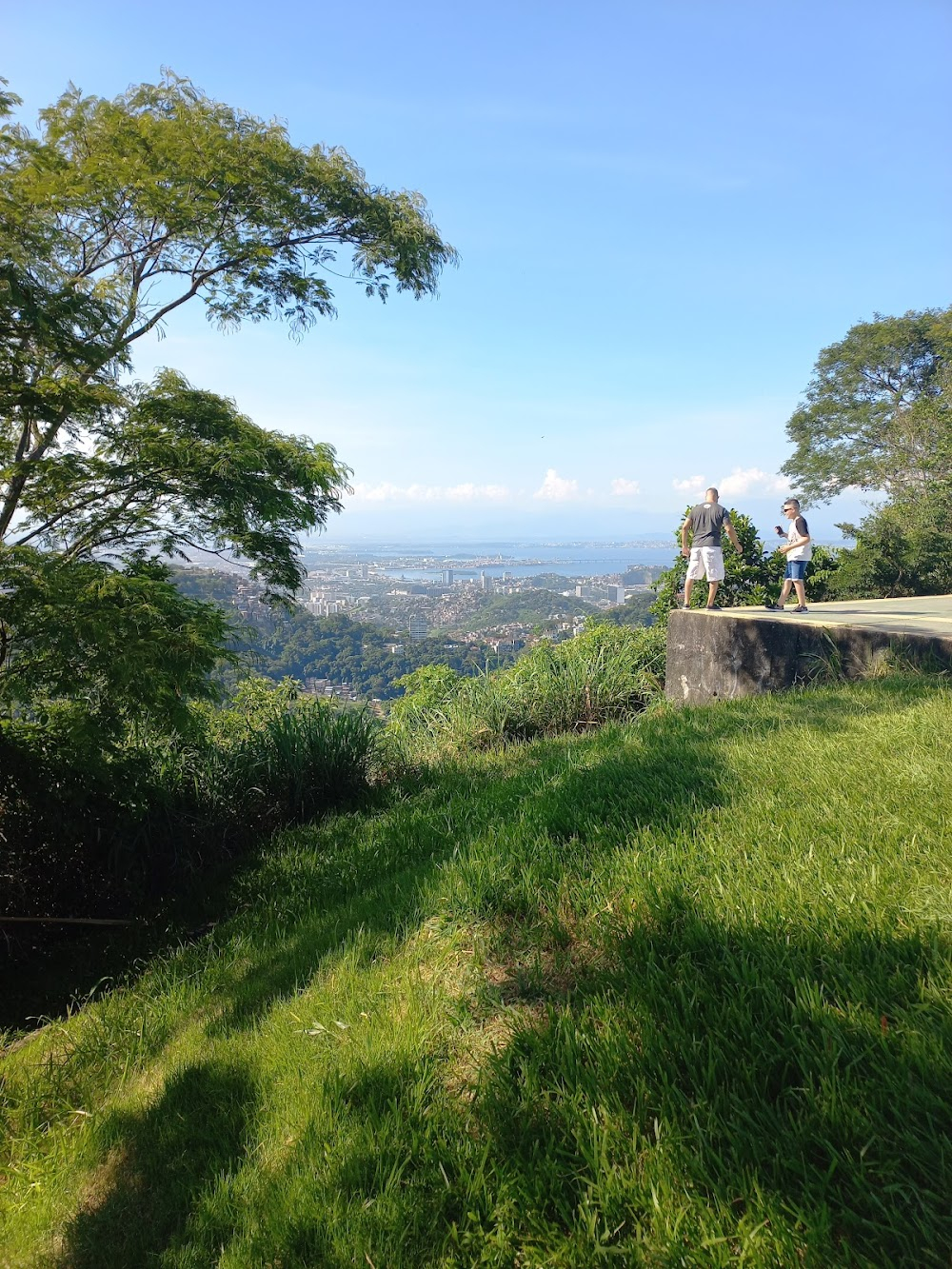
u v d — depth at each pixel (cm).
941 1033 172
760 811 327
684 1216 147
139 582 521
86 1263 200
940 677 573
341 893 428
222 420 654
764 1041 182
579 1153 171
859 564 1630
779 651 774
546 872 314
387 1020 246
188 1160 223
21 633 484
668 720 582
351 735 718
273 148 884
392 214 970
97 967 484
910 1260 130
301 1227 174
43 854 549
